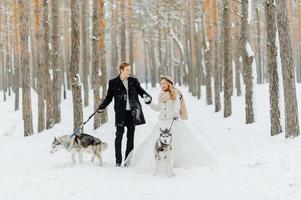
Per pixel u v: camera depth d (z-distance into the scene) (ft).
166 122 27.81
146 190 22.43
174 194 21.31
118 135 30.09
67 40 150.00
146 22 163.53
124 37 124.98
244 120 61.41
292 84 35.01
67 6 141.49
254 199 19.52
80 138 30.53
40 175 26.96
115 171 27.78
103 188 23.18
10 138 64.23
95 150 30.14
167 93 27.96
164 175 25.84
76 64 51.60
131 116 30.01
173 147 27.45
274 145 32.94
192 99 112.06
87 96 104.06
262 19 162.61
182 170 26.61
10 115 107.24
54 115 76.33
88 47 148.15
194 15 124.06
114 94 30.19
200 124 65.77
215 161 28.19
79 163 31.04
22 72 63.67
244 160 28.17
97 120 65.26
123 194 21.88
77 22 51.39
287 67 34.88
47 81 71.10
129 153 29.99
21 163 37.19
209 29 91.45
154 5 157.99
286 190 20.18
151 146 27.58
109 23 172.76
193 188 22.20
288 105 35.01
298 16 157.07
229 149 39.42
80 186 23.75
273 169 24.25
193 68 121.39
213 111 81.97
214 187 22.07
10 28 144.15
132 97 29.99
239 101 87.15
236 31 99.55
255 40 164.25
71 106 106.63
